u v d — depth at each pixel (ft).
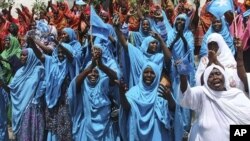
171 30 29.68
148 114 21.17
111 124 23.08
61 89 25.50
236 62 21.84
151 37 25.31
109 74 22.89
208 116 18.31
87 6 38.86
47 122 25.54
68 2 48.75
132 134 21.13
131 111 21.15
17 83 26.35
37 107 25.91
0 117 26.58
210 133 18.16
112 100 23.21
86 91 22.93
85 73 22.94
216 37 22.44
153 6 34.47
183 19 27.99
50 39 31.07
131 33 28.53
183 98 18.61
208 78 18.38
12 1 46.60
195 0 34.32
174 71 24.53
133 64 25.14
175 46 27.84
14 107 26.32
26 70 26.40
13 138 29.53
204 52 27.07
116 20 25.70
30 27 37.50
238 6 32.68
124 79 25.91
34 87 26.07
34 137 25.77
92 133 22.82
